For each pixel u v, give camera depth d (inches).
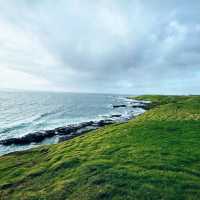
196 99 3213.6
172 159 748.0
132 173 629.0
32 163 968.3
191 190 525.3
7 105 5585.6
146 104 5787.4
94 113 4259.4
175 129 1253.1
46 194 590.6
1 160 1141.1
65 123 2903.5
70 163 804.0
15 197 616.4
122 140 1072.8
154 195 508.7
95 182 599.2
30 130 2373.3
